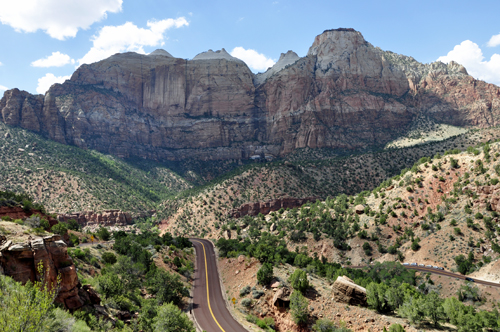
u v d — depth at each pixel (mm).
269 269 66000
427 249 107375
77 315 32062
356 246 121562
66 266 34531
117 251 82500
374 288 58531
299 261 89375
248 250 92500
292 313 55312
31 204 79500
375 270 96688
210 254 112125
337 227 134625
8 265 29969
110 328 34781
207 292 72188
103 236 104312
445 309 55656
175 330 42156
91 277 54406
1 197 76062
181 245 116750
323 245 125250
